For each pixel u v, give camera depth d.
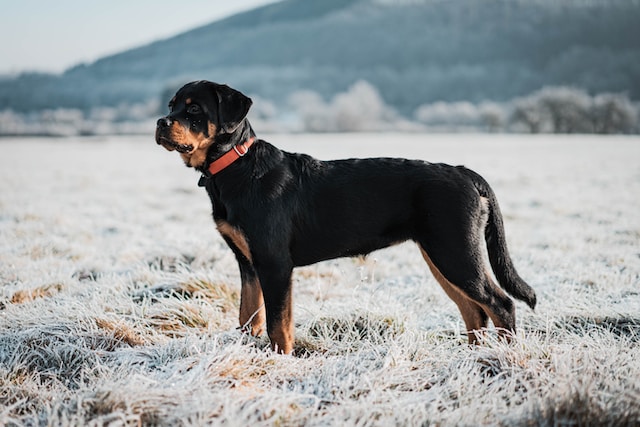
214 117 3.81
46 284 5.04
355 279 5.46
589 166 18.98
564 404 2.69
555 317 4.20
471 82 119.31
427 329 4.14
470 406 2.74
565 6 153.88
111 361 3.48
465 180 3.81
